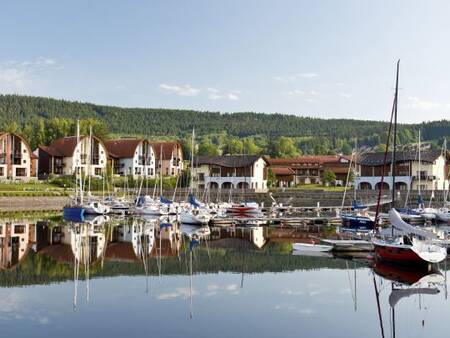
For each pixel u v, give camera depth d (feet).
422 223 291.58
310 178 595.47
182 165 611.47
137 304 105.09
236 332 88.53
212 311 100.73
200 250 179.73
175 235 225.15
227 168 507.71
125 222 284.41
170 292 115.55
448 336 88.63
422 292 118.01
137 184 477.77
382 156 460.96
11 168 477.77
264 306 104.78
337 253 173.58
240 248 185.57
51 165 521.24
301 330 90.22
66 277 130.93
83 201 349.41
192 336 86.22
